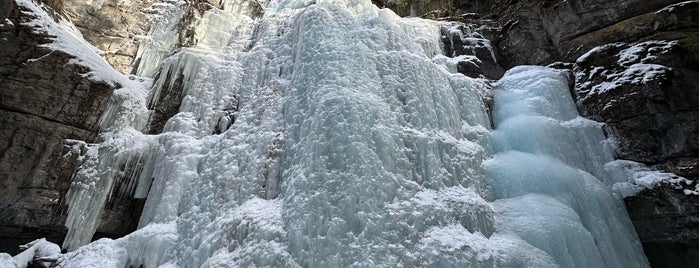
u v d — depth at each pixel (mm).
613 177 8539
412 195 7227
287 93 9711
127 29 13883
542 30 12664
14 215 8008
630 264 7359
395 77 9508
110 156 9344
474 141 9477
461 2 16984
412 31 12953
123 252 7496
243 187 8062
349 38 10203
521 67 11695
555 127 9266
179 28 14023
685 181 7680
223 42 13836
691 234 7480
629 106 8891
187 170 8977
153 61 13508
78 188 8750
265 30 13258
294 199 6746
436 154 8250
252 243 6477
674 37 9141
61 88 9219
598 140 9180
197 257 6980
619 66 9562
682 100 8328
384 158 7391
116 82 10578
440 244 6496
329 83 8586
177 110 11023
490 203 8141
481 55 13117
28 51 9117
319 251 5961
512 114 10297
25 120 8578
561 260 6750
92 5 13586
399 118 8633
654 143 8469
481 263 6359
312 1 15078
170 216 8219
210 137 9836
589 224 7668
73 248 8242
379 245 6129
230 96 11016
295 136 8391
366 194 6602
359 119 7598
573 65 10977
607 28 10688
